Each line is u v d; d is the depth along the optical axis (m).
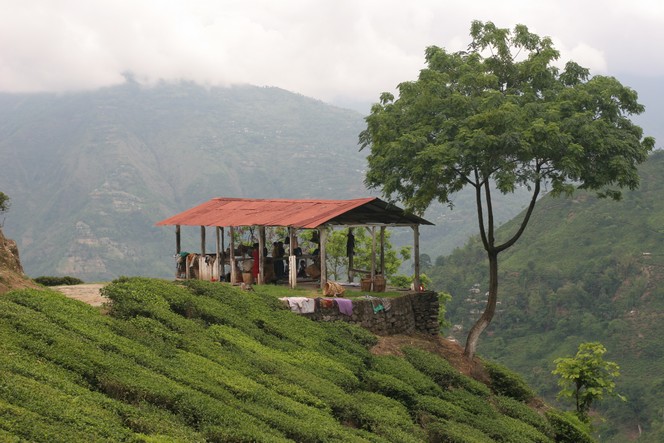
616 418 84.62
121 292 19.42
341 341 22.84
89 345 14.50
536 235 131.12
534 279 116.50
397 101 28.69
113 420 11.43
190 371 15.41
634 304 104.06
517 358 101.12
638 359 93.56
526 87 27.58
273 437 13.11
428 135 26.95
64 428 10.34
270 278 31.20
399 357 24.47
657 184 131.00
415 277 31.16
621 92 27.05
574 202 136.12
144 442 10.91
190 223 33.75
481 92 27.69
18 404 10.66
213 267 32.59
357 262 49.06
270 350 19.72
